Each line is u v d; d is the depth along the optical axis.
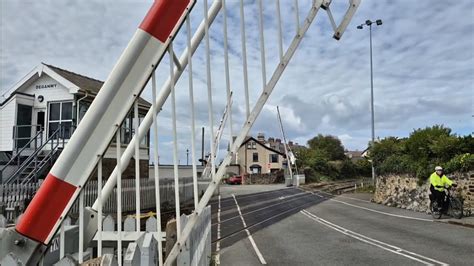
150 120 3.18
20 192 14.45
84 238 2.69
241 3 2.83
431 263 8.53
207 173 12.95
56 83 21.22
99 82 25.19
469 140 17.88
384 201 24.94
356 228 14.41
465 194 16.84
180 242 2.70
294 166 67.00
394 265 8.45
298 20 2.84
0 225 4.60
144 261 2.53
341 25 2.94
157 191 2.66
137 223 2.61
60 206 2.34
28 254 2.29
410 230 13.36
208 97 2.76
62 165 2.34
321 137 92.44
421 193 20.17
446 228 13.49
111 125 2.42
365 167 83.56
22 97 21.08
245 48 2.82
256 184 67.75
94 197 11.89
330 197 33.19
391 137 26.92
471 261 8.61
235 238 12.88
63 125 19.23
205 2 2.68
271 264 8.90
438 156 19.48
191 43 2.82
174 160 2.68
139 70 2.46
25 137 20.95
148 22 2.47
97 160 2.39
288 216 19.41
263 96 2.80
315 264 8.77
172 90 2.59
